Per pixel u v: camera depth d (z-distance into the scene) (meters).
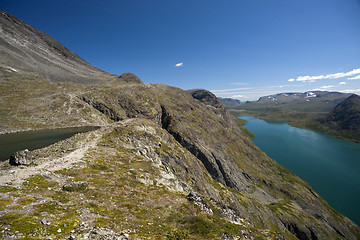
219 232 17.89
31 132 81.12
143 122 69.44
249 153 159.50
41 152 32.12
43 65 182.62
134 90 153.25
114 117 120.06
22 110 94.31
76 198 18.12
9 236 10.67
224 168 115.25
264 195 115.50
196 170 65.06
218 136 155.62
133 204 20.20
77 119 103.25
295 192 120.38
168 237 14.98
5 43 182.25
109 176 26.17
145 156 43.38
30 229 11.73
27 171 22.77
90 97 126.12
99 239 12.30
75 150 34.91
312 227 88.50
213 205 26.91
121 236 13.35
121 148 41.66
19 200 15.27
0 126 79.06
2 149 56.47
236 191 100.12
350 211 103.19
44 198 16.66
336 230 91.31
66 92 125.94
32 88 118.19
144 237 14.09
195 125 145.38
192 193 27.16
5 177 20.12
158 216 18.84
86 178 23.62
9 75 124.44
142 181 29.20
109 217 16.28
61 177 22.34
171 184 33.50
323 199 113.81
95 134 47.38
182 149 73.06
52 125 92.50
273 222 83.19
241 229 20.83
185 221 18.61
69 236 11.92
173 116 139.12
